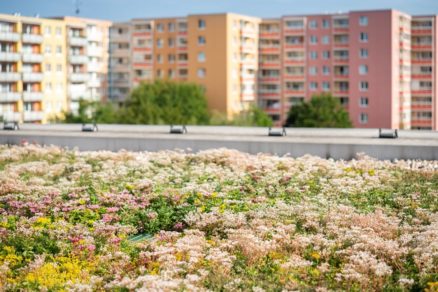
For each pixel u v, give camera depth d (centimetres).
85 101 9675
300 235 2359
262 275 2006
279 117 12000
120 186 3216
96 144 4512
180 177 3431
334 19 11438
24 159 4150
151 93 10206
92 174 3534
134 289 1853
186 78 11838
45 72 10162
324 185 3203
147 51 12075
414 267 2048
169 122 9756
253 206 2800
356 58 10950
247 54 11719
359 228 2389
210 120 9912
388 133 4397
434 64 11425
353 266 2016
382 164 3694
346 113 10012
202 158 3894
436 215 2606
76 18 11412
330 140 4203
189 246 2188
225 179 3356
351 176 3422
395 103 10881
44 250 2241
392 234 2364
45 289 1903
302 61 11731
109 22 12094
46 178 3522
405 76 11219
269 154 4091
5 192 3128
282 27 11812
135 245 2317
